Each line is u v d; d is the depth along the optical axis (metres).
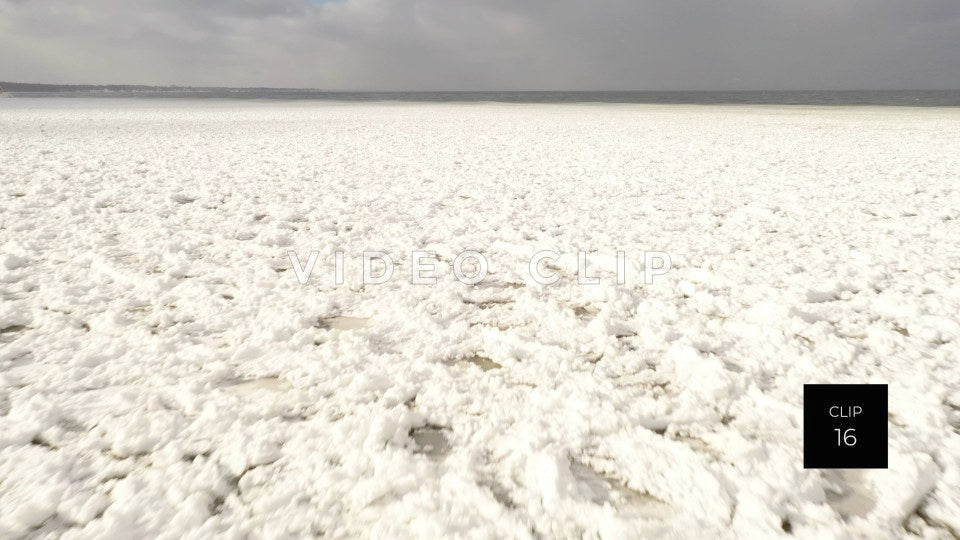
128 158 8.24
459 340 2.38
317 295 2.89
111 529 1.26
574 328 2.49
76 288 2.90
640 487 1.45
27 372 2.04
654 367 2.15
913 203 5.18
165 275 3.10
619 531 1.26
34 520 1.32
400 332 2.46
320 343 2.36
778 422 1.74
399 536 1.25
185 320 2.56
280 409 1.81
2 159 7.80
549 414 1.78
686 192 5.87
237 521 1.30
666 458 1.55
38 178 6.29
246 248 3.75
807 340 2.35
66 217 4.47
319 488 1.41
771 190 5.91
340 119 19.03
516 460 1.54
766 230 4.31
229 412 1.75
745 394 1.91
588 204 5.31
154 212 4.79
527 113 23.59
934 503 1.38
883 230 4.23
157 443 1.62
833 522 1.32
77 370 2.04
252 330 2.45
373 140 11.61
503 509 1.33
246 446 1.58
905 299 2.72
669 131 13.64
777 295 2.88
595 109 27.27
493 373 2.06
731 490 1.43
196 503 1.34
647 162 8.22
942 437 1.64
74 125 14.52
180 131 13.37
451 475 1.45
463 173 7.19
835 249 3.75
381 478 1.43
